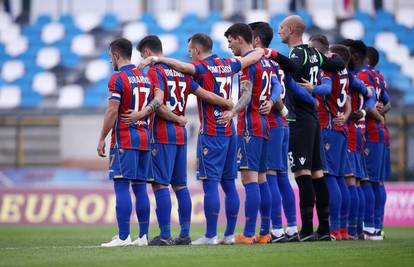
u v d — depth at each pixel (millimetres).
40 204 67688
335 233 36875
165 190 32156
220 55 94562
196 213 64312
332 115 36969
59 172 72938
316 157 35156
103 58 96688
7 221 67875
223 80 31844
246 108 32531
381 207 41969
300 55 34219
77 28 100688
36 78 94750
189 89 32219
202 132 32156
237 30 32938
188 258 24969
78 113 82375
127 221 31484
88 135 81750
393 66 94500
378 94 41312
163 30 99062
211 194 32250
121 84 30859
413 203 65812
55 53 97875
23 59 97438
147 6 105500
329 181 36844
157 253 26797
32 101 91438
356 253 26891
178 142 32406
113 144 31312
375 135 41219
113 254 26594
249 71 32281
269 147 33594
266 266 22953
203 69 31781
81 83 93750
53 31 100562
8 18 102812
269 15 100000
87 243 36406
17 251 29125
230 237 32812
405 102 89625
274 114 33656
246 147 32469
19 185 72562
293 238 34219
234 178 32938
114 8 107875
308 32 98438
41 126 83812
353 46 40969
